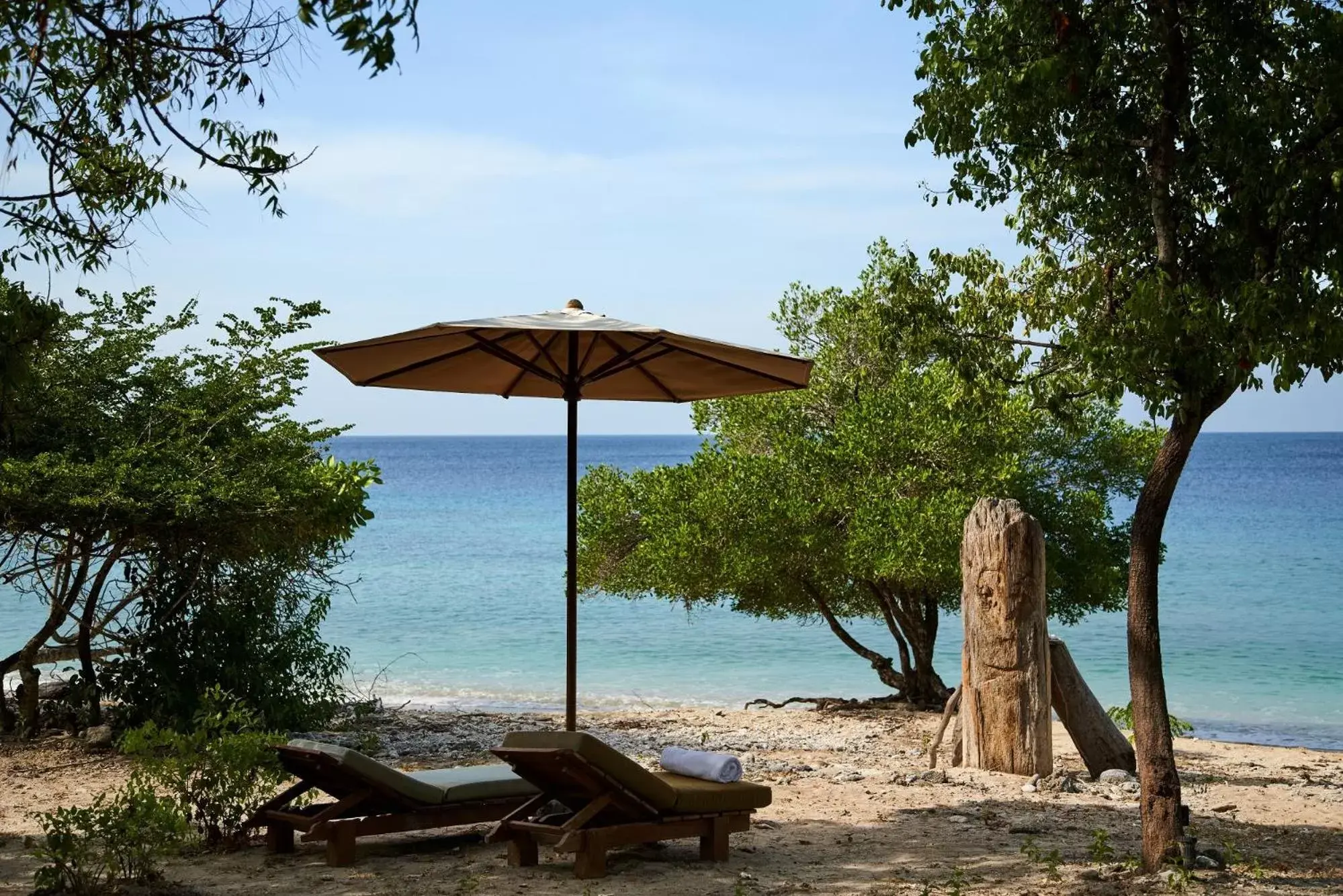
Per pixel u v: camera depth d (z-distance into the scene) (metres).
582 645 26.64
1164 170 6.96
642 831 7.09
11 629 26.95
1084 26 7.00
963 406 9.50
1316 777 11.88
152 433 12.25
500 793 7.76
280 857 7.43
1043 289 8.70
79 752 11.57
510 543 54.22
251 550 12.25
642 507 17.78
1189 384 6.65
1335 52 6.68
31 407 11.69
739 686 21.75
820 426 18.09
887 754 12.63
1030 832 8.48
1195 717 19.27
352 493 12.94
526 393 9.59
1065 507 16.70
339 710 14.84
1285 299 6.33
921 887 6.76
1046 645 11.26
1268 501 81.75
